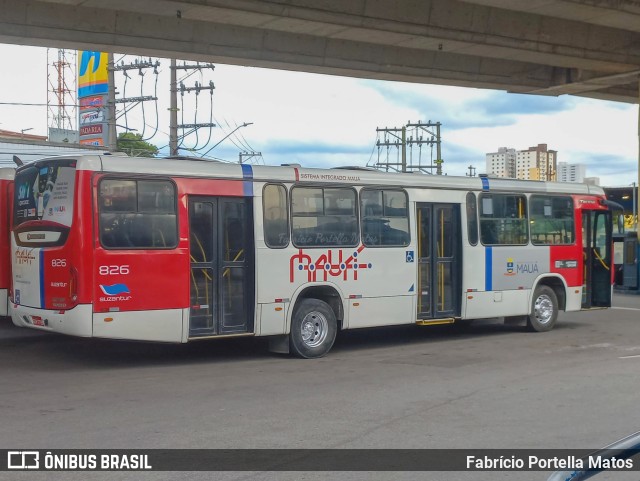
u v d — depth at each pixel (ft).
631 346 45.16
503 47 60.64
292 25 52.16
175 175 36.68
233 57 57.36
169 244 36.22
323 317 41.16
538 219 51.65
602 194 55.98
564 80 74.59
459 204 47.14
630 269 87.66
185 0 46.29
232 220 38.58
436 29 56.24
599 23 57.41
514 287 49.96
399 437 23.94
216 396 30.17
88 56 144.36
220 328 37.86
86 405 28.35
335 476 19.98
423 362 39.17
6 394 30.35
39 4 49.47
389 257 43.73
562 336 49.98
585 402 29.19
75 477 19.83
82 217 34.12
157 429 24.76
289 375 35.12
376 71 63.77
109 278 34.47
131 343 45.83
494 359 40.16
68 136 137.18
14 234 38.37
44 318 35.60
